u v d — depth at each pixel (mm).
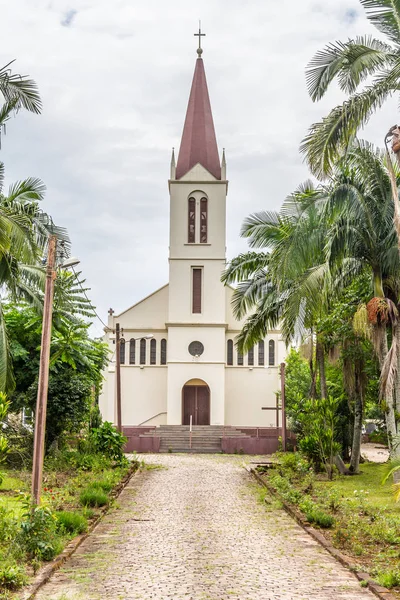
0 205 18812
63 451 28047
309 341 30328
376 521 15055
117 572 11180
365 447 49625
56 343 26438
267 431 46938
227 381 49250
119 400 35375
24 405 28016
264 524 16047
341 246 19938
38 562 11242
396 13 16359
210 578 10766
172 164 49438
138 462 32031
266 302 29438
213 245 49125
